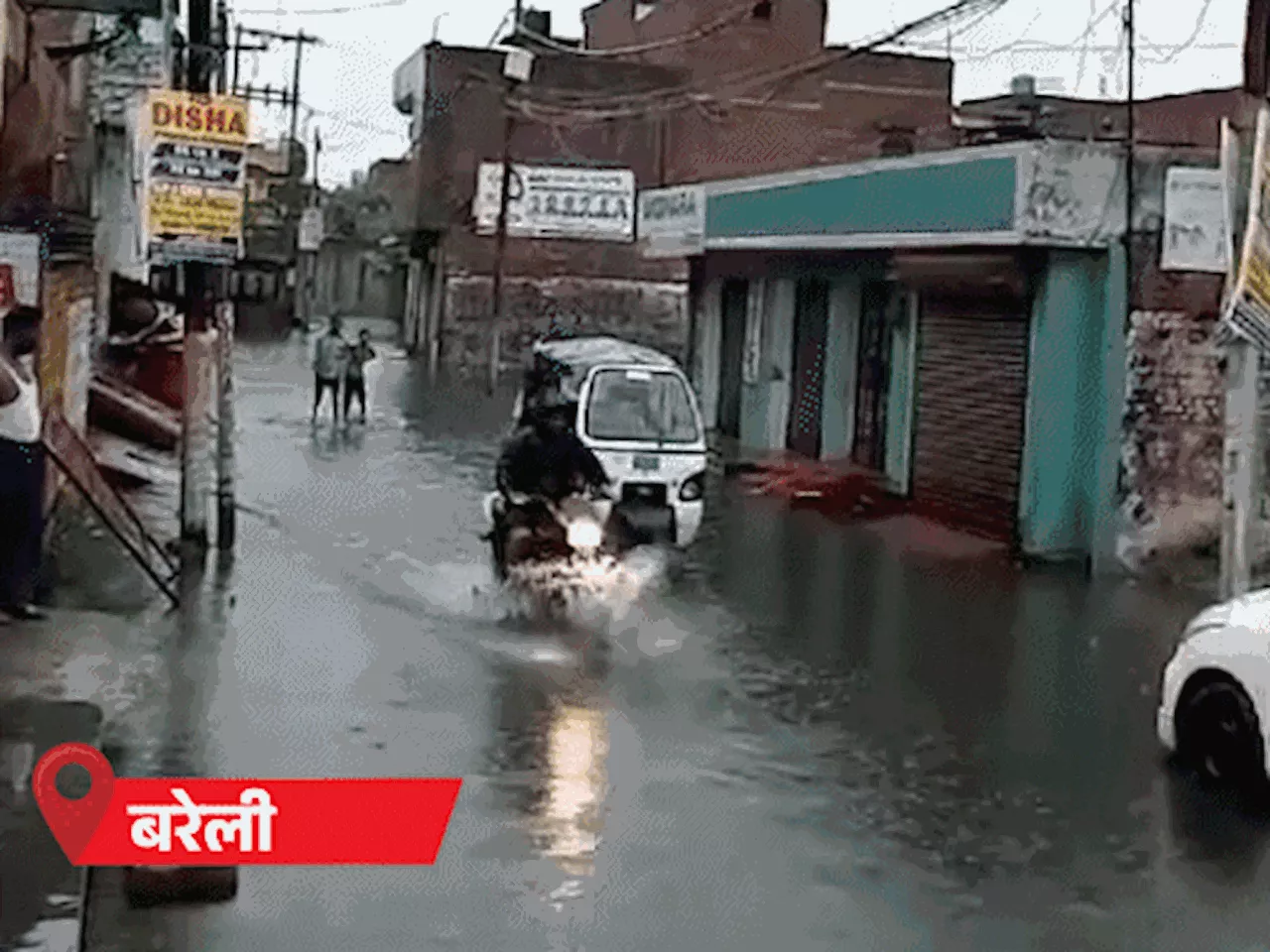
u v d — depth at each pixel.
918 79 40.72
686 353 29.03
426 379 40.94
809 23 40.75
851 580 16.20
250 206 59.62
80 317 18.22
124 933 7.10
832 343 23.42
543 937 7.29
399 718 10.55
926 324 20.25
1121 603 15.59
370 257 67.56
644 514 16.12
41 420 12.88
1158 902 8.05
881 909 7.81
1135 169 16.64
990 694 12.02
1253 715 9.61
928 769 10.09
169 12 17.66
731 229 24.39
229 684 11.04
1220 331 15.77
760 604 14.92
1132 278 16.77
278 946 7.04
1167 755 10.56
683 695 11.59
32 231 12.32
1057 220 16.55
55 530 15.31
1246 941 7.61
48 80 13.97
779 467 23.61
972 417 19.16
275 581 14.73
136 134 18.16
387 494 20.77
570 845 8.45
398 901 7.59
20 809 7.57
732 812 9.10
